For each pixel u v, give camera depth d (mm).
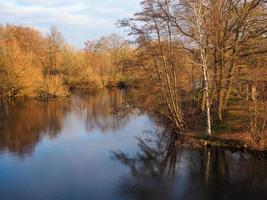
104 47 107500
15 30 102188
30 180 26453
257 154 29188
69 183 25672
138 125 44688
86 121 48438
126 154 32344
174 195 23203
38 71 75750
